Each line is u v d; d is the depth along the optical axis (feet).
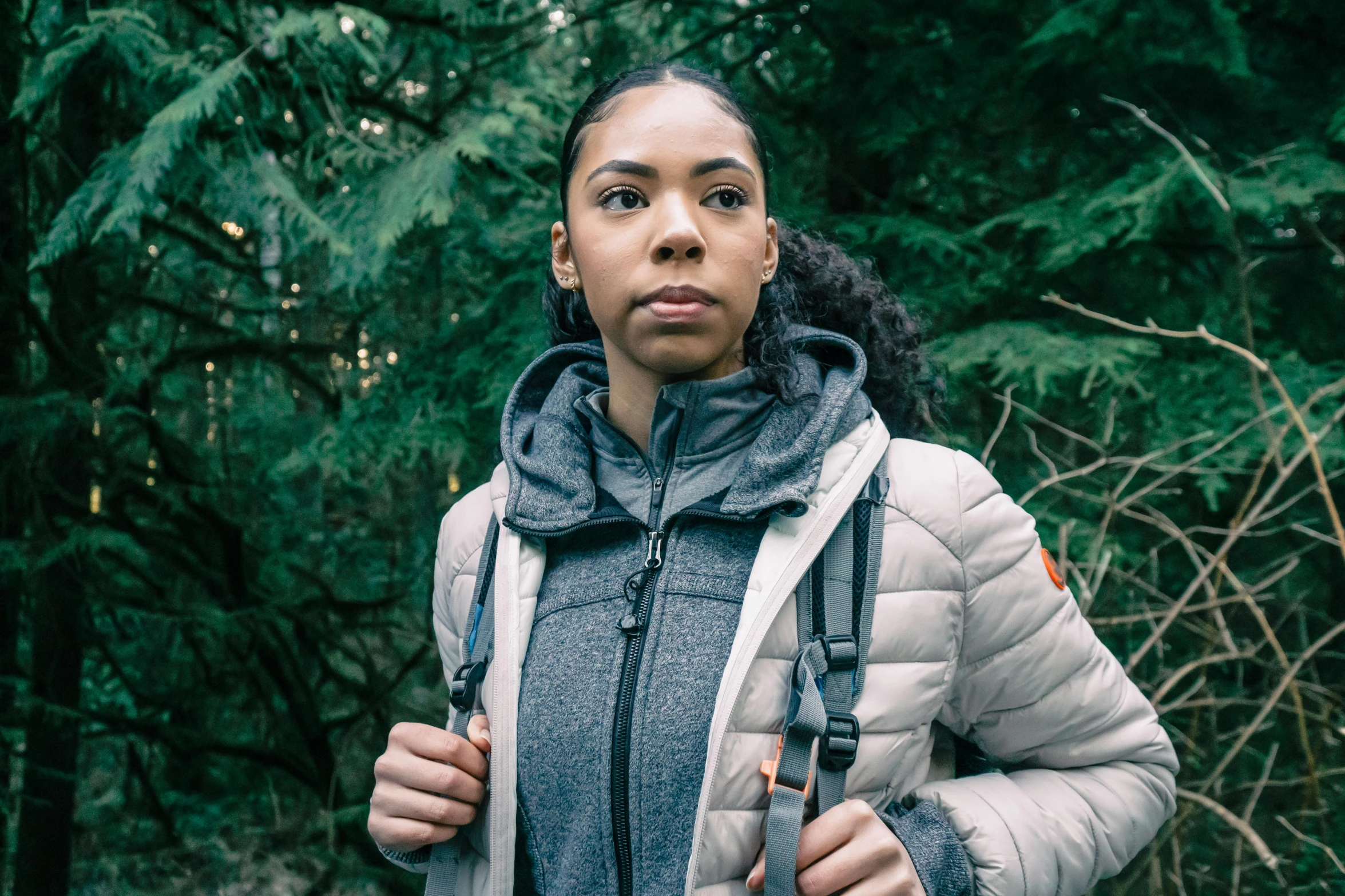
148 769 14.08
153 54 9.49
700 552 3.04
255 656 14.39
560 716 2.97
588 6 11.67
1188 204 8.96
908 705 2.98
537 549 3.27
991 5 9.86
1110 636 8.57
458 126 10.28
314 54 9.99
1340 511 9.46
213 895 14.71
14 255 11.51
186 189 9.80
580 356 3.76
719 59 11.28
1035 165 10.44
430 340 11.22
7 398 11.35
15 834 13.93
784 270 3.72
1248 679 9.30
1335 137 8.89
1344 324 9.84
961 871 2.98
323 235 9.36
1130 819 3.33
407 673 14.33
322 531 16.22
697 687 2.86
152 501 13.24
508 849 2.96
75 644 12.28
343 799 13.69
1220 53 8.79
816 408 3.09
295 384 14.74
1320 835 7.43
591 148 3.07
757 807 2.84
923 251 9.80
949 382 8.91
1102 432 9.57
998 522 3.22
